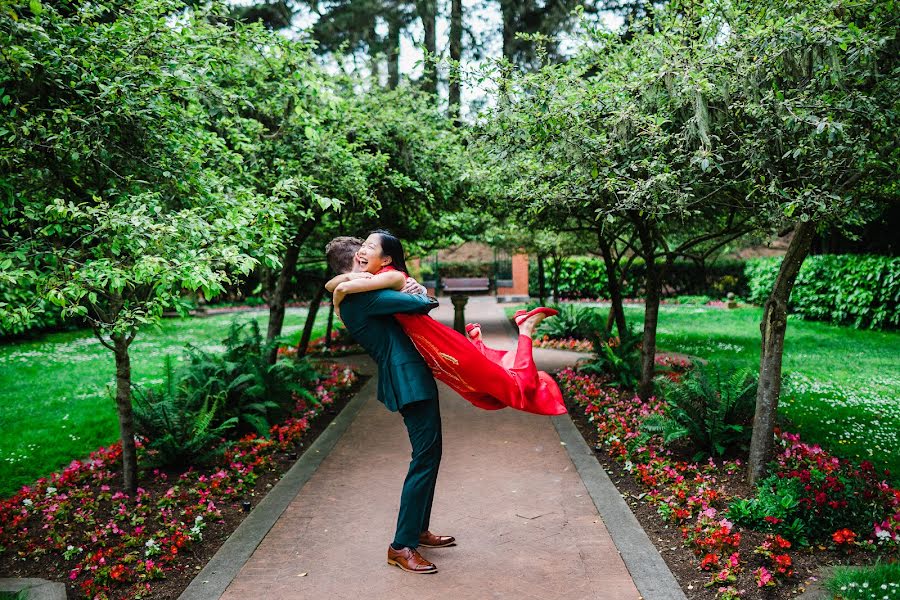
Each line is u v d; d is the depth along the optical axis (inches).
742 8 166.7
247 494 177.9
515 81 182.7
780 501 142.0
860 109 136.0
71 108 132.0
